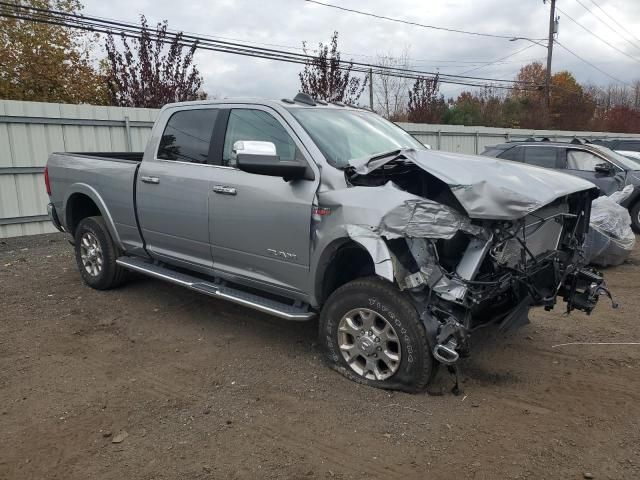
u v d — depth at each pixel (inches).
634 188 402.9
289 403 148.4
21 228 422.0
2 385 159.9
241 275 186.4
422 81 1142.3
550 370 170.6
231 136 189.6
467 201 138.5
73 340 194.4
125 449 128.1
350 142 177.8
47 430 136.3
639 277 284.5
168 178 202.5
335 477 118.0
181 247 205.3
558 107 1792.6
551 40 1385.3
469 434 133.7
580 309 180.5
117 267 243.1
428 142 804.6
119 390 156.9
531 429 136.3
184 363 175.0
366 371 157.1
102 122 458.9
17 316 218.4
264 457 124.9
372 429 135.6
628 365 174.1
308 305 173.3
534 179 155.3
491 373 168.1
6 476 118.4
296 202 163.0
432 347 142.5
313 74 823.7
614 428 136.6
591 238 285.4
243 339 194.5
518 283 156.4
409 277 141.9
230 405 148.0
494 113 1638.8
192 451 127.2
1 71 855.7
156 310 224.8
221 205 183.5
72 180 247.9
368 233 143.6
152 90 753.0
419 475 118.5
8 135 407.8
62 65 907.4
